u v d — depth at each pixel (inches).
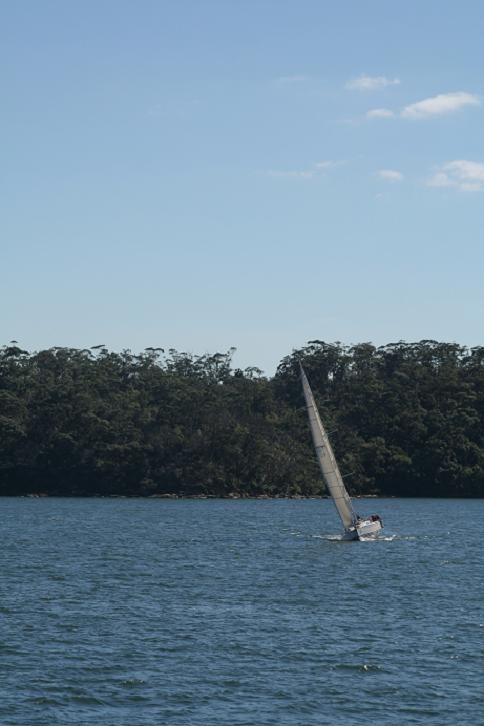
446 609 3759.8
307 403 6284.5
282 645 3093.0
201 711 2459.4
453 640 3179.1
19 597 3966.5
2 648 3011.8
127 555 5664.4
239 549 6018.7
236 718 2412.6
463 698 2566.4
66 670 2783.0
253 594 4097.0
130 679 2704.2
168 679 2709.2
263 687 2647.6
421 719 2412.6
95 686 2642.7
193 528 7869.1
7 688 2615.7
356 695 2586.1
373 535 6707.7
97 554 5708.7
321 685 2667.3
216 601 3905.0
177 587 4281.5
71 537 6948.8
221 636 3208.7
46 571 4845.0
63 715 2422.5
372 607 3794.3
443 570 4987.7
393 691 2618.1
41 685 2642.7
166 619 3494.1
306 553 5757.9
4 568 4968.0
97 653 2970.0
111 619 3484.3
